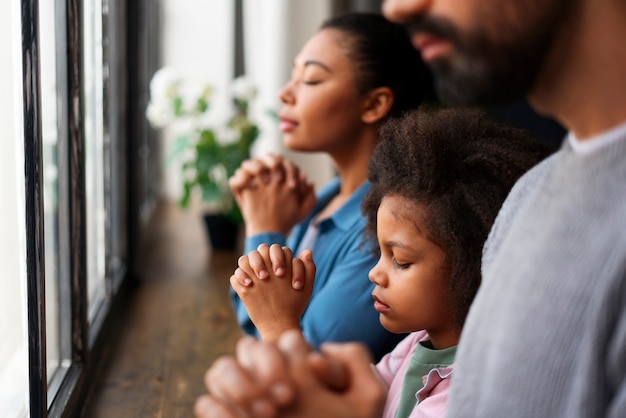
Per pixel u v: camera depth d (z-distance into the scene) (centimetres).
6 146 104
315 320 113
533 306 46
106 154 201
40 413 103
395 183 83
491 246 60
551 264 46
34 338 102
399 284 83
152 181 455
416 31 47
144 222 336
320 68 126
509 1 43
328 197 142
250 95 354
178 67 548
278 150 421
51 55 134
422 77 130
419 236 80
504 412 47
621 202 44
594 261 44
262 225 134
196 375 164
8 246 106
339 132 127
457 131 83
